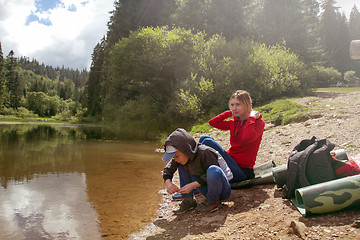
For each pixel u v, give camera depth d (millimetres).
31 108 118688
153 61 17734
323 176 2510
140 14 27125
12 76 90375
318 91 16953
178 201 3443
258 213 2576
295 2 29656
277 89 13430
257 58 14688
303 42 28375
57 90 177375
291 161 2646
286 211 2498
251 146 3248
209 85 13828
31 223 2689
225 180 2764
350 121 6004
